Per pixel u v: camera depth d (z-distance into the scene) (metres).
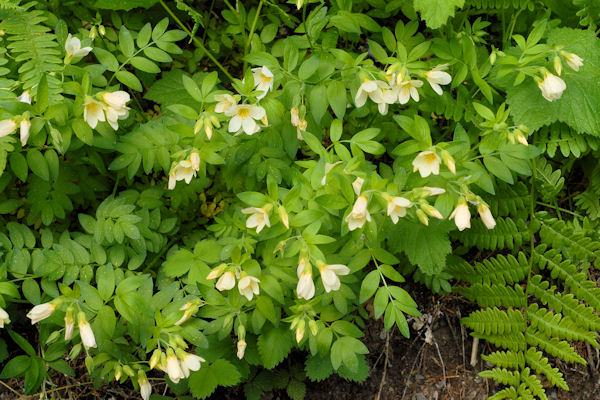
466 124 0.99
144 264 0.96
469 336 1.03
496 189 0.98
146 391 0.86
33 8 0.99
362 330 1.02
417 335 1.03
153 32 0.93
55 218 0.97
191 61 1.07
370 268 1.01
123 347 0.90
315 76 0.91
